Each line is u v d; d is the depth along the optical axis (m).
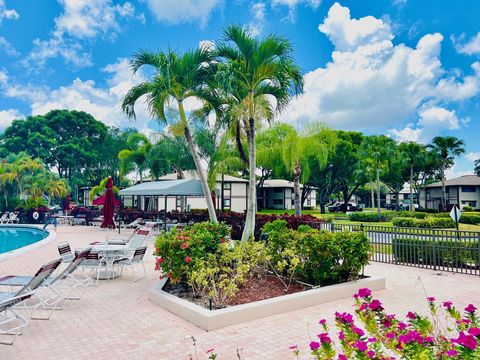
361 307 3.04
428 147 50.81
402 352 2.53
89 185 59.94
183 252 6.46
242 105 11.55
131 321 5.45
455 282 8.14
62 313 5.84
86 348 4.46
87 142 57.47
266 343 4.59
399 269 9.80
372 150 40.31
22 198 34.91
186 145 28.62
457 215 9.72
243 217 15.97
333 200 86.44
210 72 12.23
